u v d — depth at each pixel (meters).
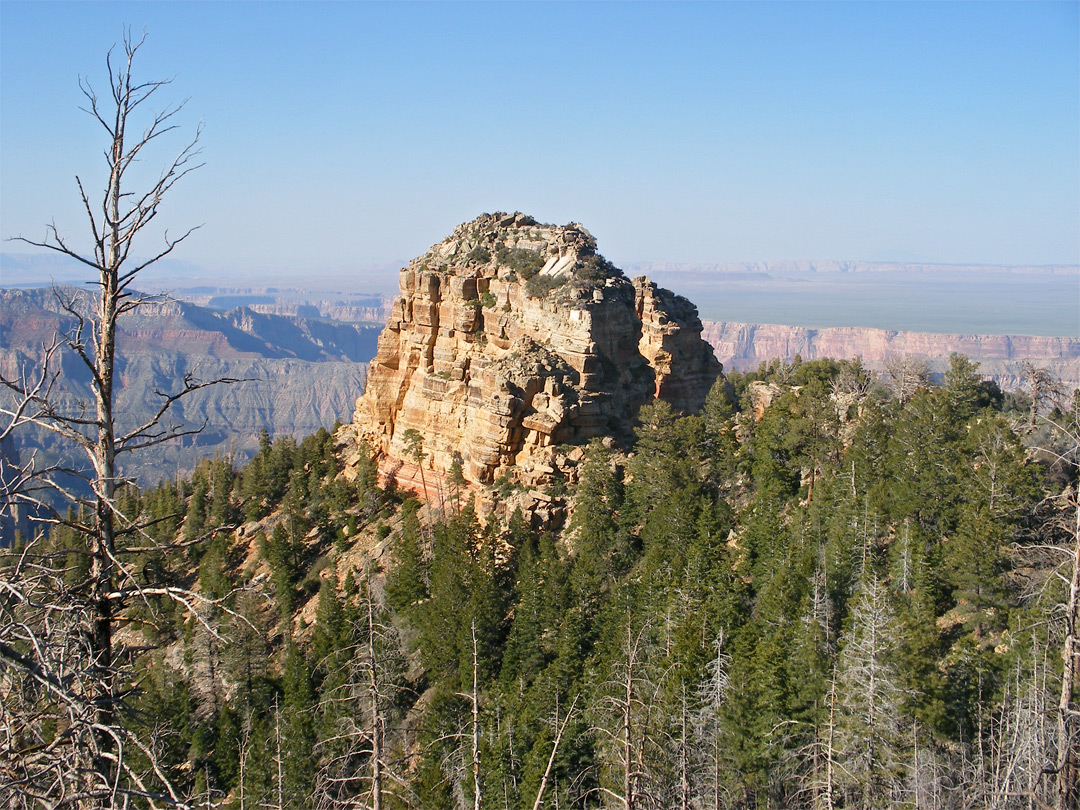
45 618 22.33
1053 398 108.94
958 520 83.25
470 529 105.88
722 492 106.38
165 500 160.38
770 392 131.75
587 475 105.31
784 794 63.72
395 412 146.12
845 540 81.12
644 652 74.50
